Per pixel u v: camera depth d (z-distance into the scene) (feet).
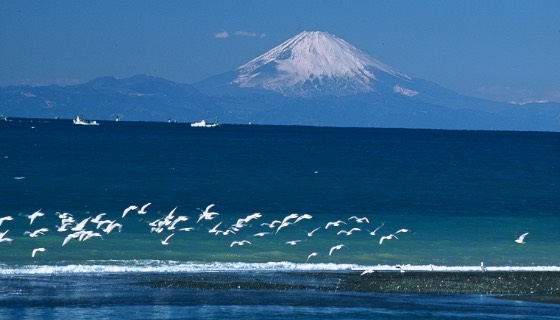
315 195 409.08
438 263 237.25
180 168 561.43
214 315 173.17
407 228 298.76
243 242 244.83
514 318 176.04
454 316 176.86
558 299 194.49
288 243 260.21
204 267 220.84
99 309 175.11
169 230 275.39
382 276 214.07
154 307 177.99
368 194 419.54
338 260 238.07
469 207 370.32
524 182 510.99
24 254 230.68
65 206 333.62
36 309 173.37
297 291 196.03
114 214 313.53
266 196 399.85
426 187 464.65
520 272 223.51
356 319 173.06
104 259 227.81
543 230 299.99
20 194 370.12
